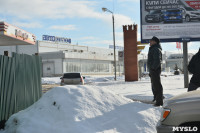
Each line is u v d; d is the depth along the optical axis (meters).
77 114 5.25
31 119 5.20
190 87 6.36
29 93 7.85
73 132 4.74
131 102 6.21
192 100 3.37
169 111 3.45
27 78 7.72
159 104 6.86
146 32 16.30
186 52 15.56
